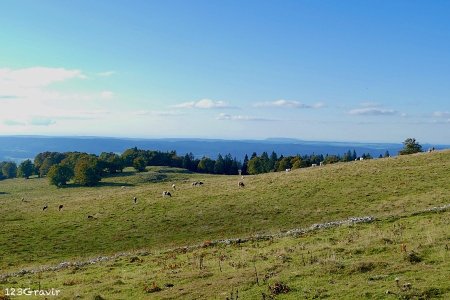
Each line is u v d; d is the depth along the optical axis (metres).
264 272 20.20
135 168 169.38
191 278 21.28
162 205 55.78
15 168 194.62
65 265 32.22
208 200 55.84
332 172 66.62
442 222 28.14
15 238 45.66
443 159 66.81
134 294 19.91
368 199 47.16
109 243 42.16
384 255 20.83
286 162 158.62
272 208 48.53
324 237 29.31
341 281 17.58
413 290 15.49
